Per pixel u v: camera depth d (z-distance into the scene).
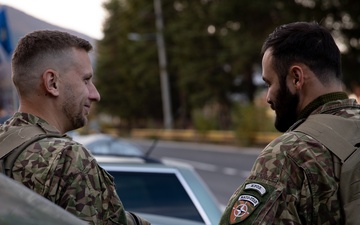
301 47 2.63
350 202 2.44
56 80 2.55
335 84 2.66
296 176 2.46
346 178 2.46
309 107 2.64
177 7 49.78
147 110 58.28
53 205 1.78
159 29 43.19
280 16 31.41
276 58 2.68
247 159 25.92
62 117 2.59
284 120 2.72
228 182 18.56
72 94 2.58
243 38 33.09
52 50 2.55
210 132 36.97
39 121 2.52
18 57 2.56
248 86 40.19
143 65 52.31
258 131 31.56
